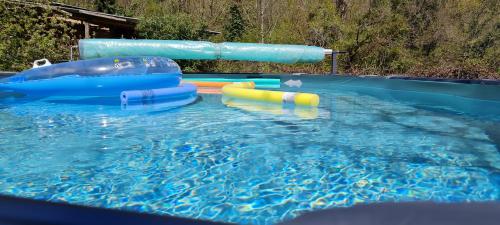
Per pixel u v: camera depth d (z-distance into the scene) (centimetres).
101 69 501
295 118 412
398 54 1288
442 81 609
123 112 443
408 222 60
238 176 230
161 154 275
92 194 203
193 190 208
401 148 290
